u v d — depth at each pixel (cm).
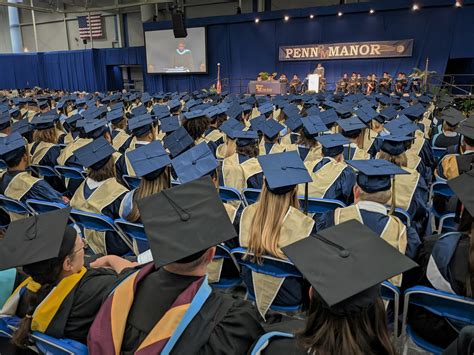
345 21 1700
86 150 275
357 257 120
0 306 146
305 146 474
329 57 1739
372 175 216
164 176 260
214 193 151
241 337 113
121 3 2277
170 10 2123
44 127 507
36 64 2423
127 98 1186
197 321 112
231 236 134
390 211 249
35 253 132
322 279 110
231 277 244
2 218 353
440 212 355
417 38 1612
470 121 389
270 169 228
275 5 2000
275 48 1853
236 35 1914
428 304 166
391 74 1675
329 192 311
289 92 1645
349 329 98
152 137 493
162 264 119
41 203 283
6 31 2520
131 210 250
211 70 2012
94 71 2286
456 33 1556
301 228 199
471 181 188
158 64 2069
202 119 546
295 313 235
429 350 174
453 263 155
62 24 2447
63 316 131
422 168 425
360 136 511
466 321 157
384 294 190
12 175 312
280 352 104
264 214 204
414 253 184
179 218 140
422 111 691
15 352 151
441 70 1609
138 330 116
